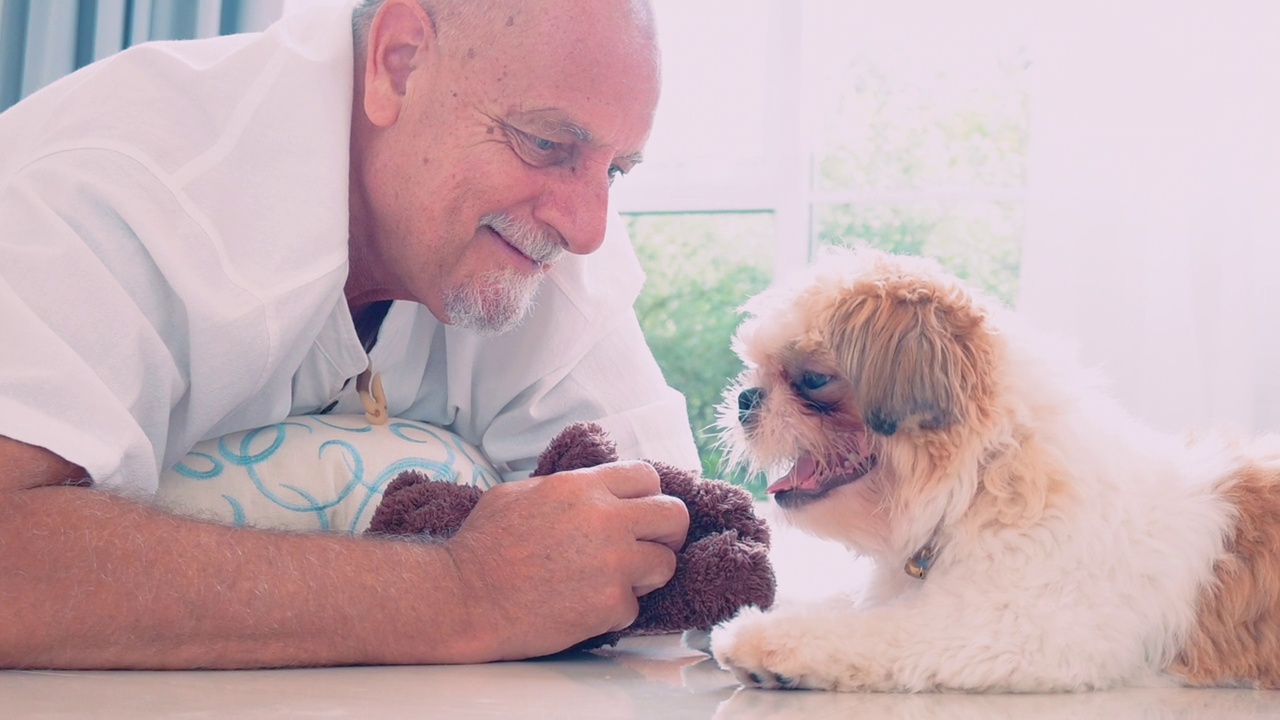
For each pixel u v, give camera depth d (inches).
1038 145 141.0
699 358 196.4
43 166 57.7
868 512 65.0
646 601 62.7
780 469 68.9
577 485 57.7
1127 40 137.9
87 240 56.3
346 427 72.6
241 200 61.2
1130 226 136.7
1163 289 135.0
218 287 59.3
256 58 64.4
